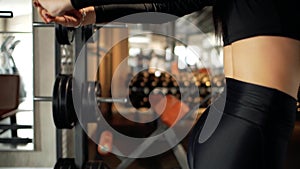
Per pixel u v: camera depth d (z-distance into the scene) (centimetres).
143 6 144
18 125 365
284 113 101
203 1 132
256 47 101
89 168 260
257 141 99
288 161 369
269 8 99
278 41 99
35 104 367
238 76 106
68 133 357
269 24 99
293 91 103
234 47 107
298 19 99
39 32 365
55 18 133
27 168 367
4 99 360
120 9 146
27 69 363
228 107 106
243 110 101
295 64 101
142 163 386
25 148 367
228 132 103
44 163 369
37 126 368
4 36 361
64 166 255
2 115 357
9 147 366
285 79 100
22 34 362
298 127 454
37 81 368
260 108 99
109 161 387
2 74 360
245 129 100
